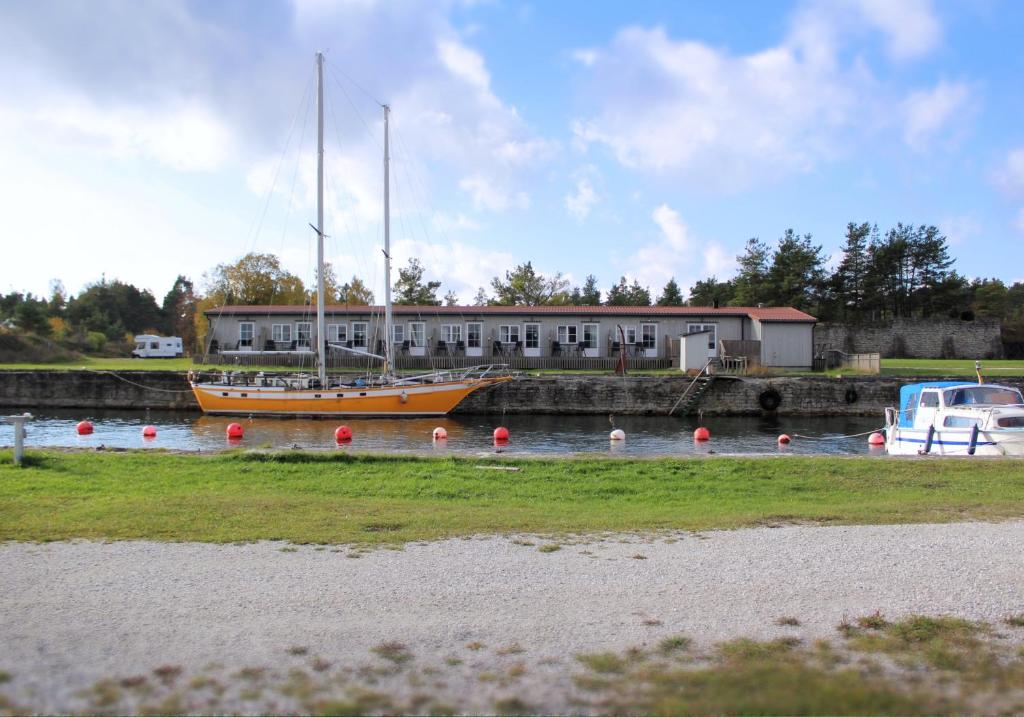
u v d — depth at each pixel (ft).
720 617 20.03
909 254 273.95
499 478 46.34
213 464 49.83
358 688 15.61
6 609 20.29
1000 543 28.50
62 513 33.32
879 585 22.95
